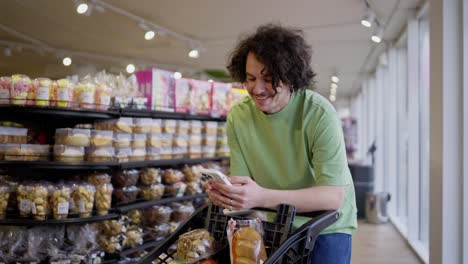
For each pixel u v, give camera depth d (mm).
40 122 3559
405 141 7145
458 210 3408
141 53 8953
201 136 4340
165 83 3900
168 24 6691
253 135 1737
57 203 3029
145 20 6391
